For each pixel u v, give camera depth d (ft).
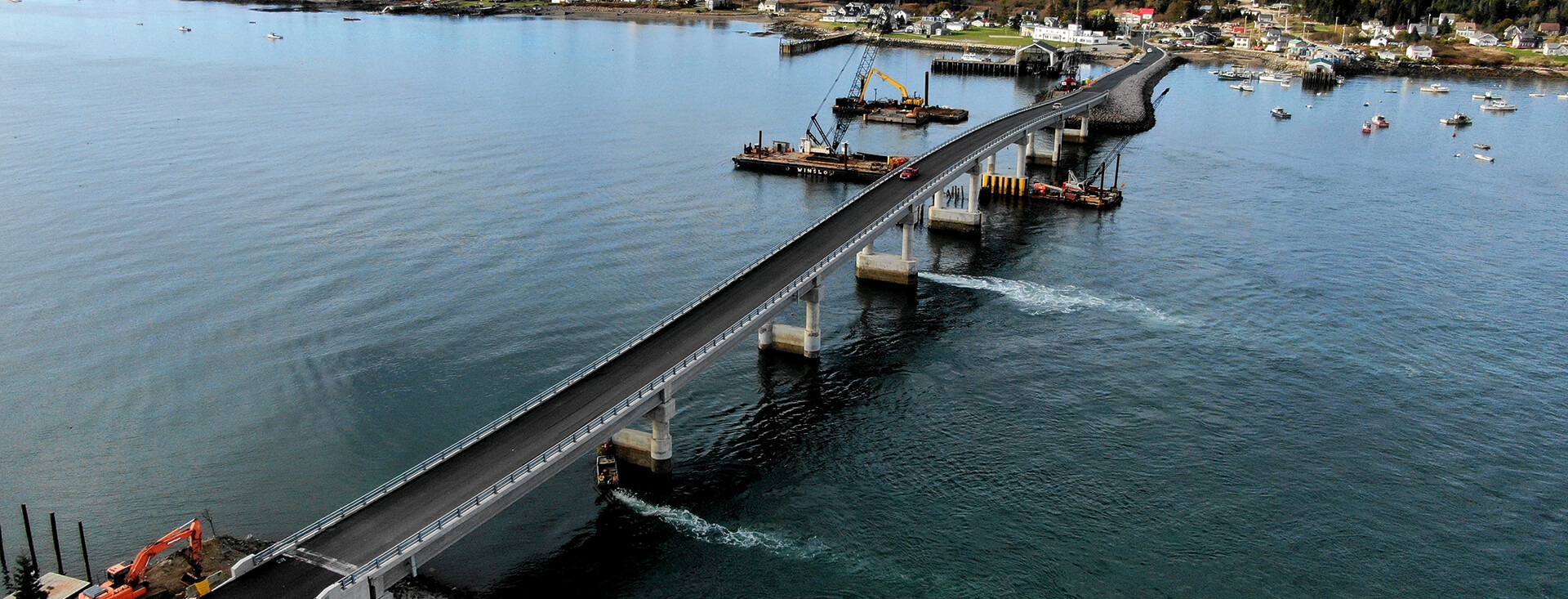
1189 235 564.30
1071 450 332.19
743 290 392.06
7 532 287.69
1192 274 499.92
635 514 297.74
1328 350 409.90
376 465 320.09
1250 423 350.43
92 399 360.28
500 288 463.83
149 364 385.50
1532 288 485.56
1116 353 406.00
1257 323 437.99
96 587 245.65
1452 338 423.64
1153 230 576.20
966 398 368.48
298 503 300.20
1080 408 360.89
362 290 458.50
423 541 242.99
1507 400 369.91
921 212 585.63
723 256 517.14
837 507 301.84
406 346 400.88
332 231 541.75
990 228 583.99
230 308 437.17
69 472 316.60
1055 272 504.02
